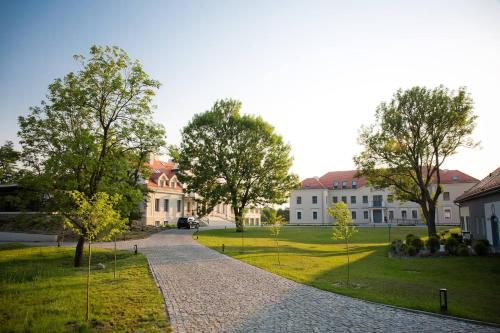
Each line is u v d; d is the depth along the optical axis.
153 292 11.82
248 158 47.78
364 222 74.38
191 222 51.22
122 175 20.56
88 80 19.61
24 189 19.55
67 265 19.56
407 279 14.94
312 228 56.62
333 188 78.25
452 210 67.12
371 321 8.80
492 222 24.30
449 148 32.31
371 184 37.25
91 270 16.81
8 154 18.88
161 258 20.31
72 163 17.95
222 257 20.92
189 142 48.56
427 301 10.88
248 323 8.65
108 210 10.33
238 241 32.84
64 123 19.47
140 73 20.41
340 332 8.01
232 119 47.88
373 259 21.72
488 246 22.25
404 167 32.88
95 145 18.92
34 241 31.27
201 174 46.78
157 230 42.19
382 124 33.62
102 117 20.34
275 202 48.19
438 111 30.83
